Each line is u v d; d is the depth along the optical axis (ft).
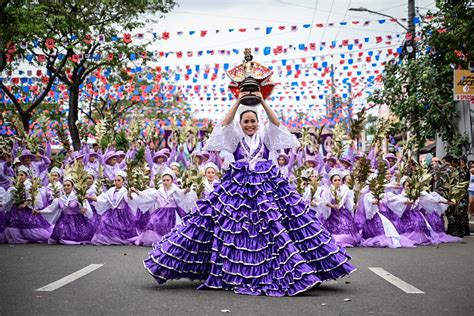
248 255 22.47
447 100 66.59
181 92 82.12
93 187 43.19
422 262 31.55
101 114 92.73
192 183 40.75
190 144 54.65
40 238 42.50
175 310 19.54
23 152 47.65
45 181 50.52
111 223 41.11
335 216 40.27
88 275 26.50
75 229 41.29
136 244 40.47
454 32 47.03
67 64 76.02
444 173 52.34
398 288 23.65
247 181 23.38
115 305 20.29
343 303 20.71
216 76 64.90
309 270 22.13
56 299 21.25
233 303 20.56
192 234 23.08
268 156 24.47
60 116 90.68
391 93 67.51
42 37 65.72
